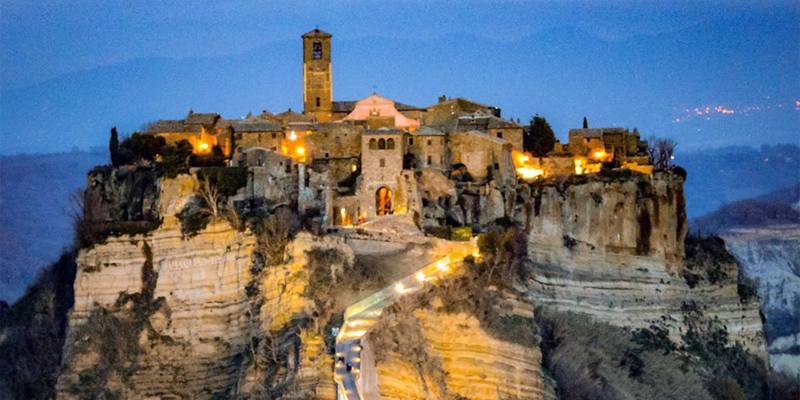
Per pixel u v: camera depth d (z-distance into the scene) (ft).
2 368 586.86
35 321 602.03
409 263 563.07
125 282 549.13
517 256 583.58
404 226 595.88
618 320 608.60
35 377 575.79
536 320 558.15
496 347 504.43
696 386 584.40
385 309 512.63
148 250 549.95
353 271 547.08
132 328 539.29
